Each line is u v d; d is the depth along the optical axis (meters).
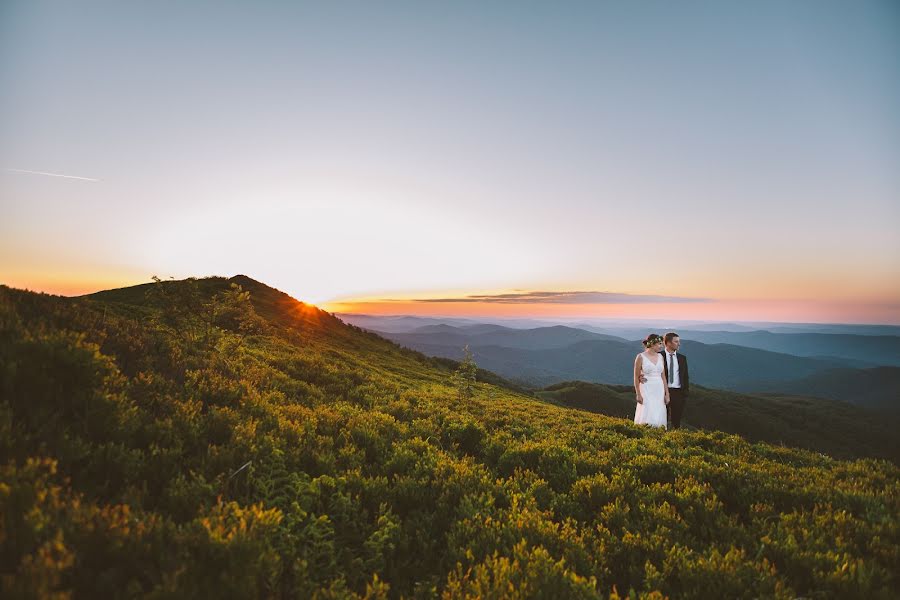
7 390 4.71
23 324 6.24
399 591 4.02
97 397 5.22
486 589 3.65
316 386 14.28
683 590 4.15
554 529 4.81
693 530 5.48
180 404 6.44
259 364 14.43
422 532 4.88
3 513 3.01
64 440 4.29
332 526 4.63
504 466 7.83
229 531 3.65
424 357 52.25
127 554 3.16
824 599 3.95
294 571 3.66
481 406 18.12
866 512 5.78
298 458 5.97
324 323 45.62
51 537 3.02
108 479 4.15
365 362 31.36
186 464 4.96
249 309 15.60
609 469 7.78
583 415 19.80
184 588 2.92
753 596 3.96
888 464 9.13
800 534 5.15
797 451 10.91
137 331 9.81
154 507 4.10
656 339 13.73
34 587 2.47
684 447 10.35
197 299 14.80
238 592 3.08
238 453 5.53
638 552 4.75
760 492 6.48
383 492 5.66
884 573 4.29
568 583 3.73
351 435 7.72
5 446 3.90
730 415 128.88
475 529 4.82
